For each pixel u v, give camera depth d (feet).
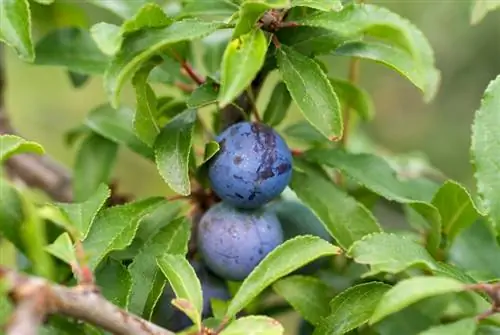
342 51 0.86
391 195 0.88
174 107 0.93
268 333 0.74
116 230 0.83
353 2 0.84
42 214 0.75
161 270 0.80
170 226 0.86
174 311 0.87
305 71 0.83
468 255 0.95
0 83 1.03
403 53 0.86
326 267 0.93
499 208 0.80
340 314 0.81
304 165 0.90
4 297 0.73
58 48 0.95
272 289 0.88
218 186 0.85
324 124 0.82
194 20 0.82
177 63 0.94
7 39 0.81
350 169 0.90
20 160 1.09
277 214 0.91
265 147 0.85
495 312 0.75
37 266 0.75
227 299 0.89
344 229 0.88
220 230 0.86
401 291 0.74
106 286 0.82
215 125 0.92
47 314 0.69
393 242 0.80
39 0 0.86
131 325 0.71
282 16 0.85
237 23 0.78
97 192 0.83
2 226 0.76
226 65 0.78
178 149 0.84
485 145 0.81
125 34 0.81
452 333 0.75
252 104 0.88
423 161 1.15
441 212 0.88
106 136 0.93
